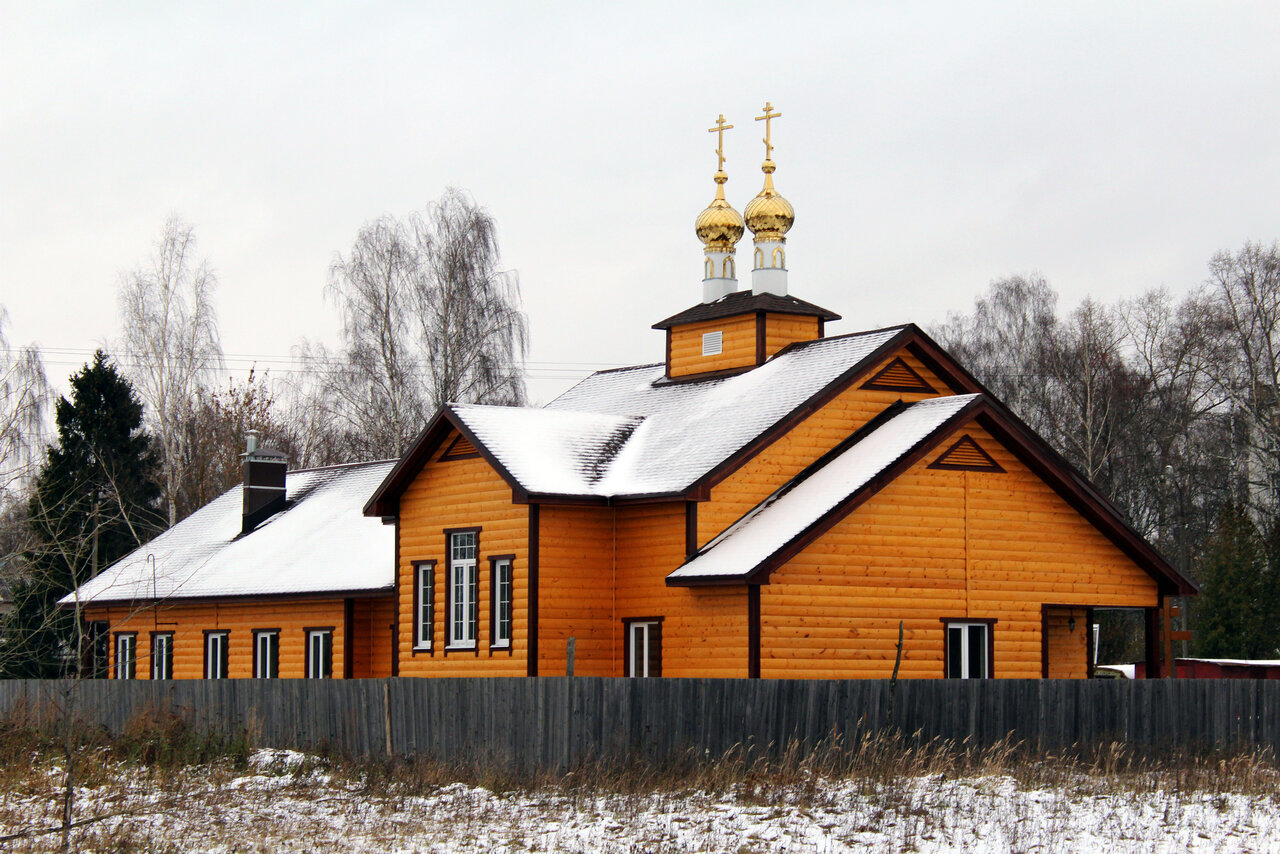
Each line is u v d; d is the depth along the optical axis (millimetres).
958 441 31344
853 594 29781
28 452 45281
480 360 50781
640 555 31469
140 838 18906
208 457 62469
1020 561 31797
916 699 24562
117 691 29609
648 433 34469
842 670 29453
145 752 25375
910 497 30656
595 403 39562
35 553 26938
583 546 31609
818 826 19656
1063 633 34750
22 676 45531
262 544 43250
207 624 42219
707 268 40125
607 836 18984
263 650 40469
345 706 25844
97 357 54281
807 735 23734
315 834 19281
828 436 32438
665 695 23016
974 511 31375
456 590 32812
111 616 45281
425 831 19344
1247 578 48281
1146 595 33406
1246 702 27844
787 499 30984
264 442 63875
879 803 20969
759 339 36375
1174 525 62469
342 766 24469
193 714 27922
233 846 18469
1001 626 31422
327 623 38281
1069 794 22516
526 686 23234
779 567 29000
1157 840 19422
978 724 25047
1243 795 23219
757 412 32844
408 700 24922
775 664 28812
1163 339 63344
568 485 31375
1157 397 62094
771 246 37844
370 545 39250
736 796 21422
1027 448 31703
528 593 30828
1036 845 18875
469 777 23203
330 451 67062
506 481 30953
